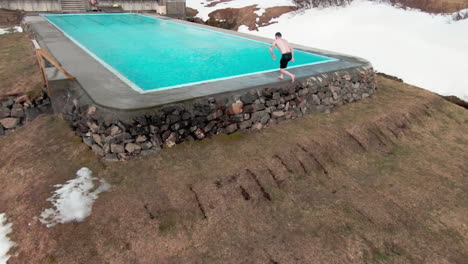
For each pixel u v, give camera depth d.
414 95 10.66
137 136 5.95
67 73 7.53
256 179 5.86
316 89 8.47
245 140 6.91
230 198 5.41
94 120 5.97
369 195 6.08
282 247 4.72
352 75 9.52
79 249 4.28
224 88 7.11
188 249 4.52
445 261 4.73
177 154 6.23
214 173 5.77
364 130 7.92
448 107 10.48
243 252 4.58
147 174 5.65
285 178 6.12
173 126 6.32
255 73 8.61
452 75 13.52
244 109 7.10
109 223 4.65
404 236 5.16
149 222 4.76
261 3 26.31
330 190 6.14
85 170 5.64
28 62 10.34
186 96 6.54
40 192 5.13
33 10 21.66
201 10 28.48
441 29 17.50
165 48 12.14
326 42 18.25
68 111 7.22
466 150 8.02
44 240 4.36
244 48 12.43
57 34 13.59
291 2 25.23
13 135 7.30
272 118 7.61
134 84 7.36
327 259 4.59
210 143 6.68
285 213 5.42
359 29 19.00
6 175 5.76
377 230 5.23
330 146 7.14
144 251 4.39
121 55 10.67
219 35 15.47
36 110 8.17
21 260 4.18
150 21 20.36
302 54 11.38
